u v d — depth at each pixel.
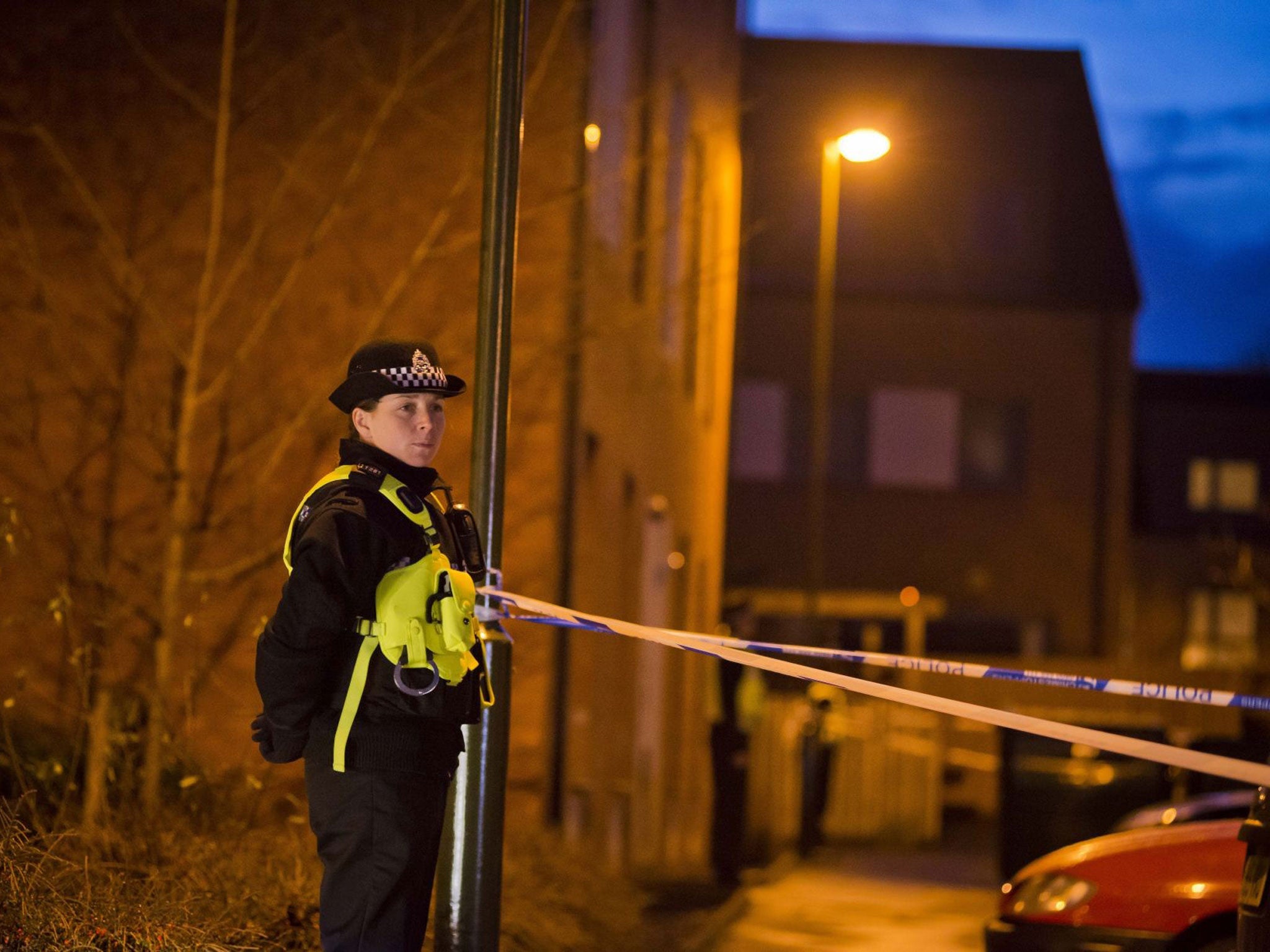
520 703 13.14
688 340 22.19
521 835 11.68
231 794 10.34
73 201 13.82
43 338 13.63
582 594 14.52
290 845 9.17
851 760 28.56
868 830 28.03
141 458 13.48
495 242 7.25
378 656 5.06
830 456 40.97
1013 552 40.59
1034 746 18.77
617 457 16.05
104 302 13.70
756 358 41.03
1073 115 43.00
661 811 20.17
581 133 13.59
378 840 5.05
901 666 5.59
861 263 41.28
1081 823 18.55
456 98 13.89
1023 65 43.66
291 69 13.98
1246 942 6.72
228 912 7.80
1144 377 46.28
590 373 14.23
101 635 12.98
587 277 13.64
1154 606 43.91
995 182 42.03
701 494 24.12
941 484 40.78
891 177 42.03
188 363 11.65
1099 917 8.41
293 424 12.24
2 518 13.25
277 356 13.63
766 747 25.19
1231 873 8.30
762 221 16.11
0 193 13.79
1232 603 43.78
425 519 5.17
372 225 13.76
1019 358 40.97
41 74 13.98
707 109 22.14
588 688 14.83
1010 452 40.94
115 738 10.02
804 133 41.78
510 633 13.16
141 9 14.05
